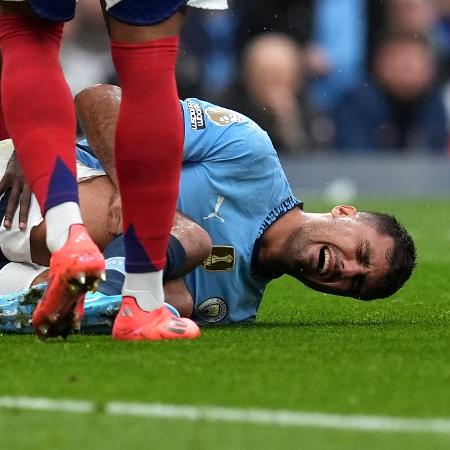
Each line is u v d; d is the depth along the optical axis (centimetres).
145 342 1296
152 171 1269
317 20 4597
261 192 1559
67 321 1259
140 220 1285
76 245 1209
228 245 1548
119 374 1112
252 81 4372
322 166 4828
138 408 981
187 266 1464
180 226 1464
